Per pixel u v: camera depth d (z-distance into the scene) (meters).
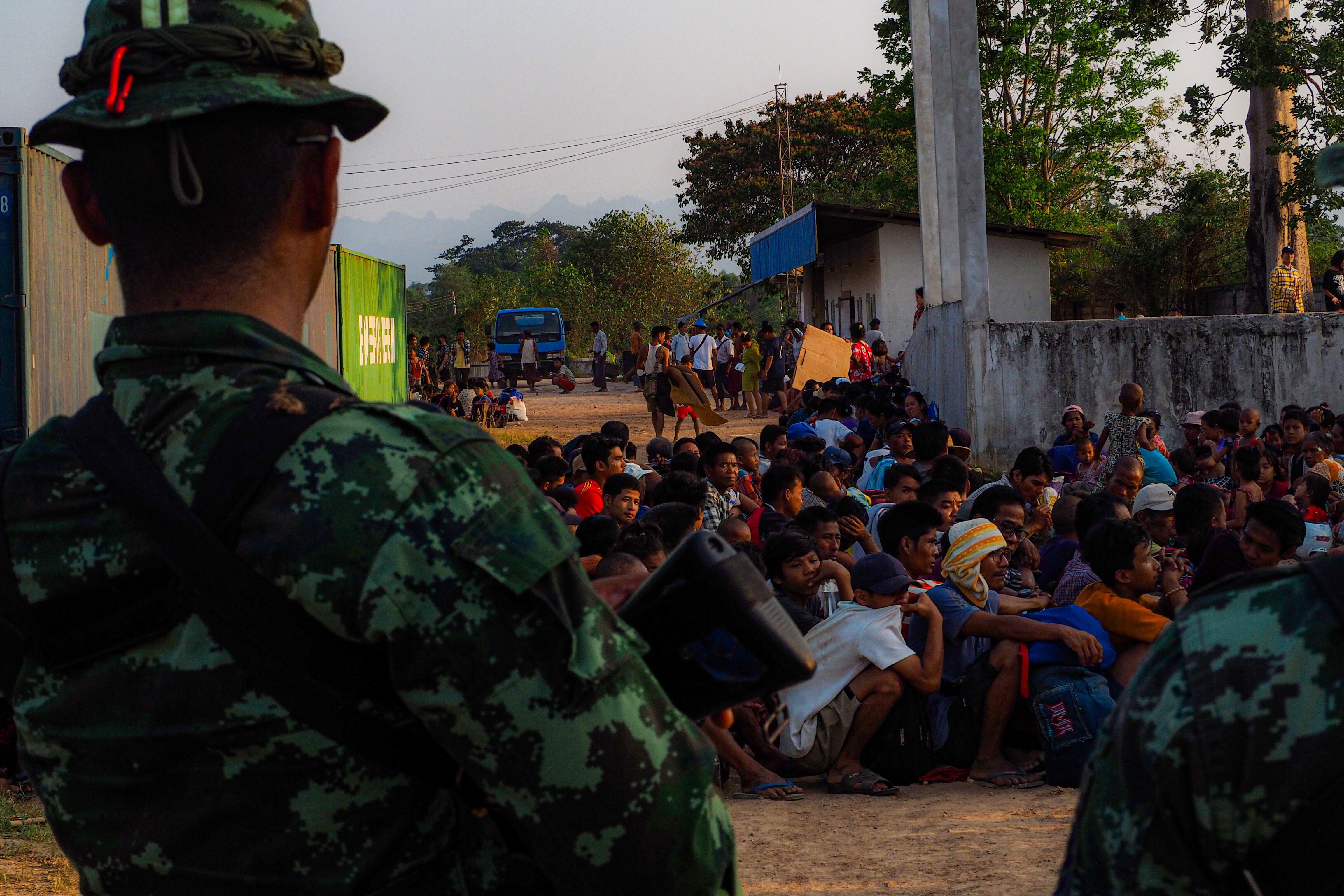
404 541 1.06
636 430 21.73
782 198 48.06
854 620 5.31
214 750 1.10
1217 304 32.97
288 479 1.08
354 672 1.08
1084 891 1.17
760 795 5.22
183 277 1.17
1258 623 1.09
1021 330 14.64
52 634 1.15
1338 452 10.52
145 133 1.14
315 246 1.25
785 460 9.62
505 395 23.38
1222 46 20.45
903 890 3.93
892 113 31.19
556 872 1.11
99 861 1.17
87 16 1.21
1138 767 1.12
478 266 125.00
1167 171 34.91
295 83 1.18
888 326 27.11
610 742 1.08
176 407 1.13
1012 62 30.31
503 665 1.06
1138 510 7.28
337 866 1.11
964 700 5.47
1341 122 19.73
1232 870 1.09
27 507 1.16
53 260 7.77
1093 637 5.20
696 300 66.81
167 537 1.08
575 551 1.12
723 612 1.20
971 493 10.81
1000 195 31.47
